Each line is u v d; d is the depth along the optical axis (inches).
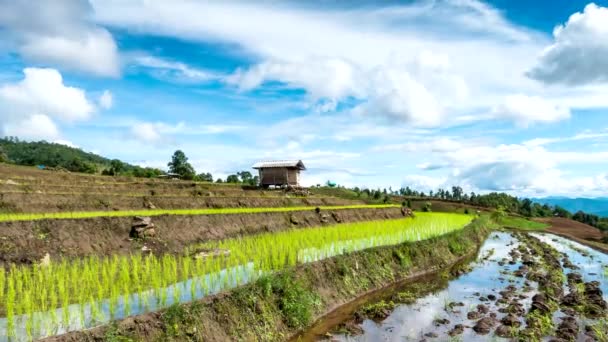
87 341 453.4
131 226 1027.9
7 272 690.8
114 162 3211.1
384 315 777.6
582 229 3002.0
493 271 1243.2
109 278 698.2
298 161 2746.1
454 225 1852.9
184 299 598.9
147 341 488.4
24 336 458.0
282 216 1577.3
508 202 4478.3
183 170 3154.5
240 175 3868.1
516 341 663.1
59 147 6186.0
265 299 667.4
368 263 1020.5
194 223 1204.5
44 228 879.1
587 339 646.5
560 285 1032.8
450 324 745.6
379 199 3814.0
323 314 770.2
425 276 1155.9
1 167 1849.2
